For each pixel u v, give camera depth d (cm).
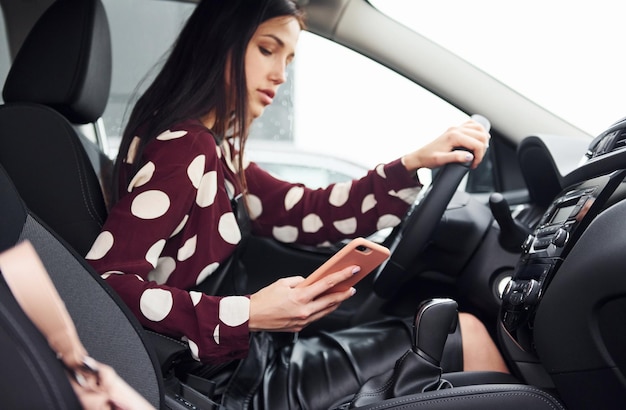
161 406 80
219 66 123
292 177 274
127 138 125
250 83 128
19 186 119
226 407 110
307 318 105
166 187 113
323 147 275
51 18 125
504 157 184
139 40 174
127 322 81
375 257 100
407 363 102
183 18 152
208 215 117
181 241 117
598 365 93
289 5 128
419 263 140
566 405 99
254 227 151
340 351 120
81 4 125
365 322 145
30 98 123
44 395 57
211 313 105
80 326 74
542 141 132
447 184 126
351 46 160
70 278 77
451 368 116
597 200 98
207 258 117
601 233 92
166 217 112
